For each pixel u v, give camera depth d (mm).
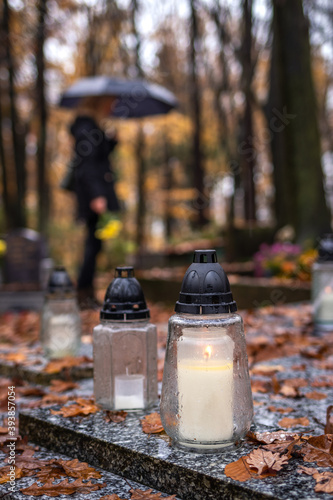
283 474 1206
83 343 3107
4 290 7297
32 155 16188
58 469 1439
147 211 21625
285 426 1638
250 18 11203
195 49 12906
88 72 11812
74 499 1244
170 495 1271
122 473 1401
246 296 6234
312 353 2787
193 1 11914
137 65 11719
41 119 11984
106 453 1449
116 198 5480
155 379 1756
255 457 1261
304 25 8898
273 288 6016
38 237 8727
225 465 1254
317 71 15766
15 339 3928
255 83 13680
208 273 1312
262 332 3588
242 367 1359
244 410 1348
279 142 12172
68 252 14508
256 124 14836
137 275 8102
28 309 7160
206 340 1315
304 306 4961
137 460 1359
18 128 13914
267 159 15578
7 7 9844
